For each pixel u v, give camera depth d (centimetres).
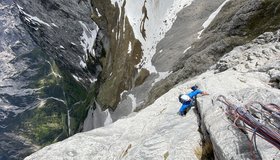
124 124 1279
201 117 924
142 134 1071
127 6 9519
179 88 1659
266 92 798
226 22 5359
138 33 8975
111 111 8319
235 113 712
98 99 9488
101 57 10350
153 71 7444
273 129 605
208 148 817
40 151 1044
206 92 1137
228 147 660
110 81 9081
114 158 970
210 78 1386
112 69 9300
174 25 8362
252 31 4056
